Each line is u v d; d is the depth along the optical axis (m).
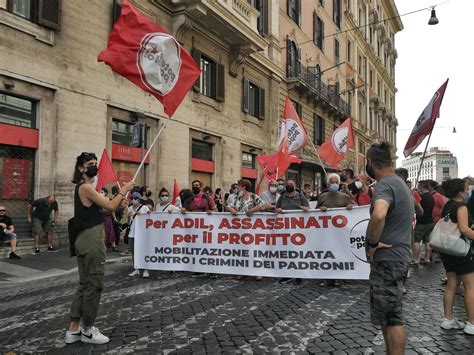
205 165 17.08
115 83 12.72
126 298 6.02
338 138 12.24
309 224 7.06
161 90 5.66
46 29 10.65
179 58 5.81
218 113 17.77
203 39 16.72
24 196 10.48
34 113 10.72
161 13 14.67
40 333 4.45
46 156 10.80
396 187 3.10
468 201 5.28
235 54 18.47
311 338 4.25
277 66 22.41
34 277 7.59
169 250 7.84
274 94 22.28
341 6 34.78
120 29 5.50
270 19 22.05
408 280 7.59
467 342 4.17
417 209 6.66
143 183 14.05
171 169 14.92
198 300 5.89
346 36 36.69
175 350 3.94
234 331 4.48
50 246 10.51
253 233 7.39
